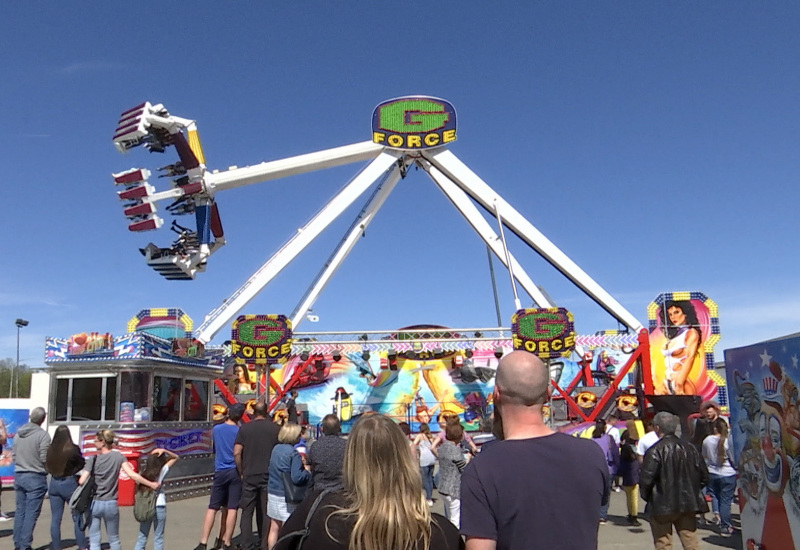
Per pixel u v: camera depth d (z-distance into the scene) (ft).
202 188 80.69
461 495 10.97
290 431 28.48
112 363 53.67
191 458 58.18
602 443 41.75
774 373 27.45
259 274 96.94
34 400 63.41
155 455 29.91
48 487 32.58
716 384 98.07
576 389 92.63
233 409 33.83
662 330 99.81
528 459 10.79
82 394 55.31
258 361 71.36
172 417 58.49
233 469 32.83
